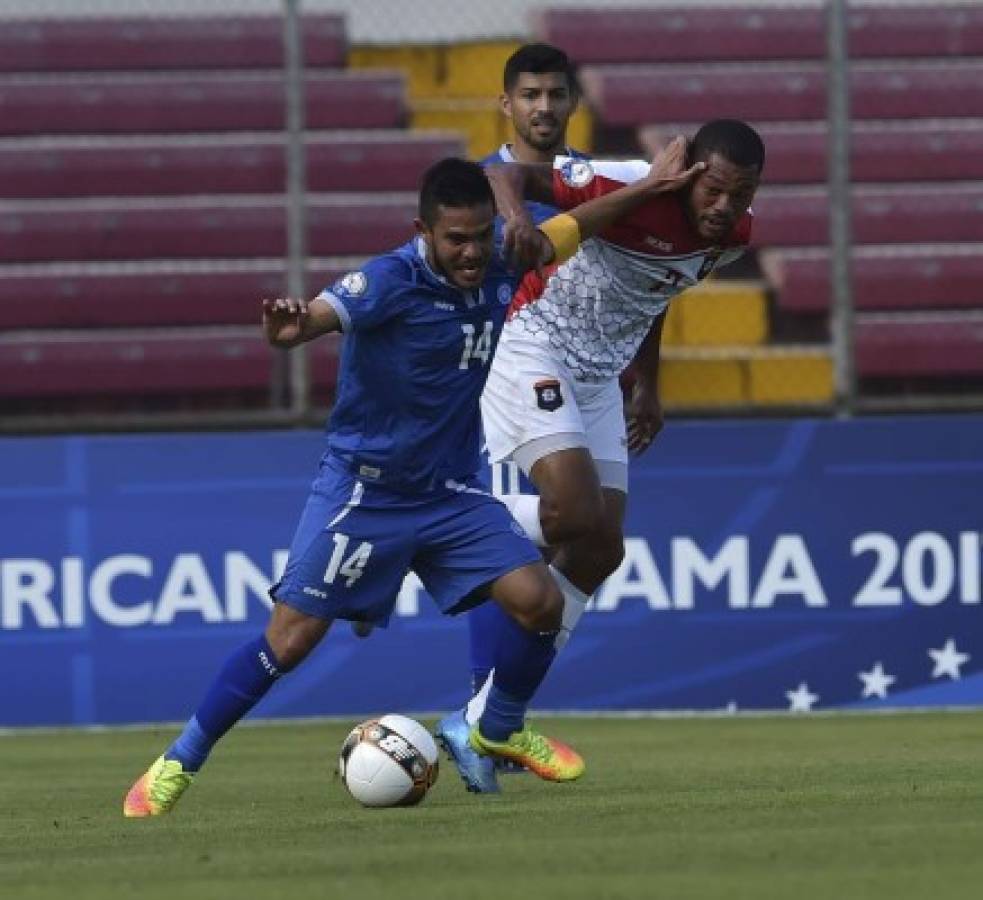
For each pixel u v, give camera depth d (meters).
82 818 22.89
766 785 24.56
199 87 46.91
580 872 15.65
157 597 37.09
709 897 14.12
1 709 36.88
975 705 38.19
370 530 22.11
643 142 47.94
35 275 44.19
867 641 37.97
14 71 47.81
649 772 27.34
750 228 25.22
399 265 21.27
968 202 45.97
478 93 48.72
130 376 43.72
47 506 36.91
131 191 45.41
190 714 37.16
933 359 44.41
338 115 47.66
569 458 25.66
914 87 47.75
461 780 26.45
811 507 37.88
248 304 44.59
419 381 21.56
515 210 22.52
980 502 38.06
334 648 37.62
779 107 47.47
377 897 14.48
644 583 37.69
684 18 48.94
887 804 21.22
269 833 19.81
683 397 43.69
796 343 45.16
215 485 37.16
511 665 23.48
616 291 25.62
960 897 13.95
